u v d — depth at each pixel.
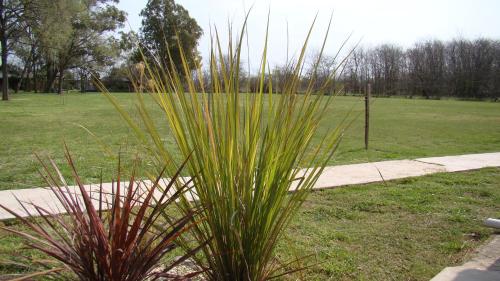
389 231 4.09
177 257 3.08
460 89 49.34
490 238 3.97
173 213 3.91
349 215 4.53
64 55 43.59
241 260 2.13
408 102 37.91
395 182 6.11
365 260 3.40
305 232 3.98
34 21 32.81
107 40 43.91
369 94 9.53
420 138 12.53
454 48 49.12
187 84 2.25
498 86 48.59
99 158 7.60
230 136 2.05
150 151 2.48
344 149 9.62
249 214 2.10
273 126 2.11
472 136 13.26
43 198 4.66
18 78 50.78
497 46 48.66
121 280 1.90
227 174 2.08
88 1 39.91
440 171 6.92
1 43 32.59
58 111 21.98
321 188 5.61
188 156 1.96
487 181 6.28
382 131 14.51
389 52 36.53
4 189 5.30
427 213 4.67
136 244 1.94
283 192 2.15
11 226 3.80
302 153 2.18
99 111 22.05
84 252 1.90
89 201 1.95
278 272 3.01
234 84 2.09
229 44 2.10
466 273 3.14
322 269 3.17
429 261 3.43
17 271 2.81
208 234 2.24
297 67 2.13
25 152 8.59
